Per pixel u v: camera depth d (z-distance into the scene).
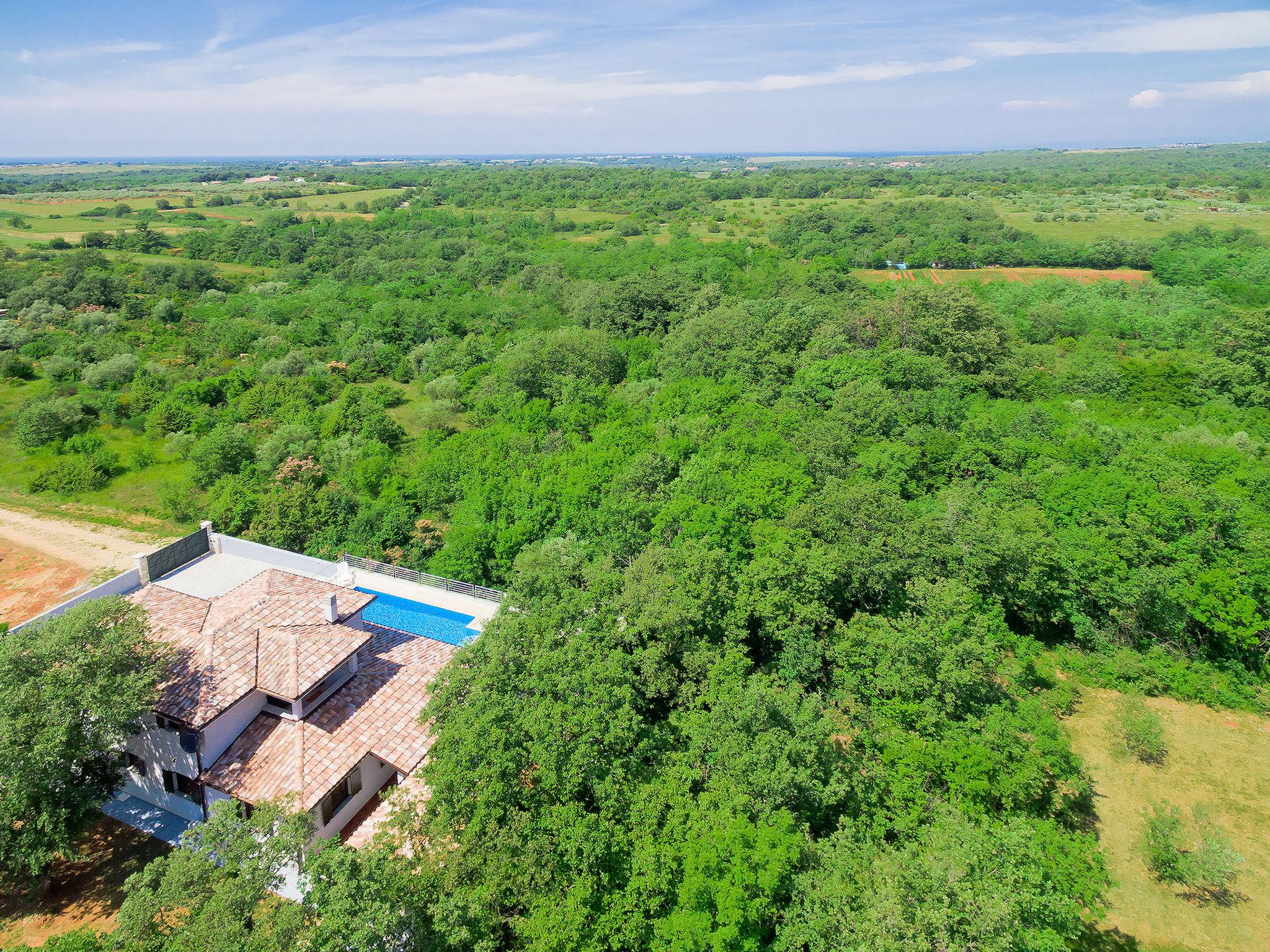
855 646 31.17
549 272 102.81
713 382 62.22
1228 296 87.06
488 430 55.22
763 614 32.66
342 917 17.45
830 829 26.11
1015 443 49.53
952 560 38.06
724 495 41.38
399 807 24.19
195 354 80.25
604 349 69.94
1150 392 62.62
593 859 21.67
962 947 18.45
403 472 53.78
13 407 68.06
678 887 21.12
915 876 19.83
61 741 22.86
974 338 66.69
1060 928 22.08
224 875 19.19
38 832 24.14
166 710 25.27
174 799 28.16
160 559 40.81
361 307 94.75
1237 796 33.00
